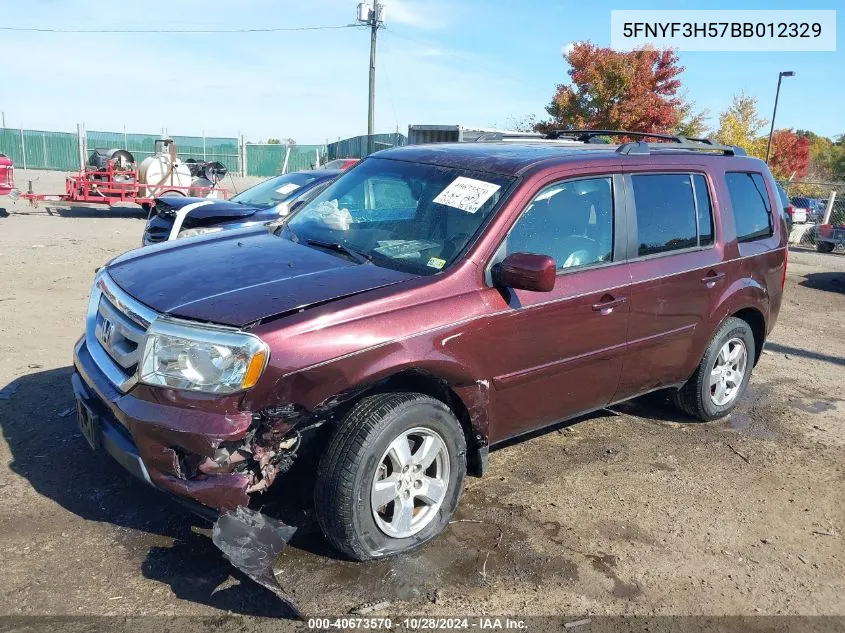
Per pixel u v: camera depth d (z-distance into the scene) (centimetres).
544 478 445
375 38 3453
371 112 3512
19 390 516
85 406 347
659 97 2347
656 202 467
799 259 1641
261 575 298
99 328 365
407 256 379
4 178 1786
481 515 394
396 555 349
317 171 953
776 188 589
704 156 518
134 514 368
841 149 4356
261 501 374
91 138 4094
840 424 575
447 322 348
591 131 554
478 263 368
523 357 385
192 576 324
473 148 462
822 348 820
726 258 512
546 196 404
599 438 514
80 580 316
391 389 354
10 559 326
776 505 434
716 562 369
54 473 403
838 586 357
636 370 462
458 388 362
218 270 360
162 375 304
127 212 2086
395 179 440
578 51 2364
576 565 355
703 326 503
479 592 328
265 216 816
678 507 421
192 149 4166
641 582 346
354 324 321
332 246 399
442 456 359
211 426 294
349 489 319
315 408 312
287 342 303
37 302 795
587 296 410
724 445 518
